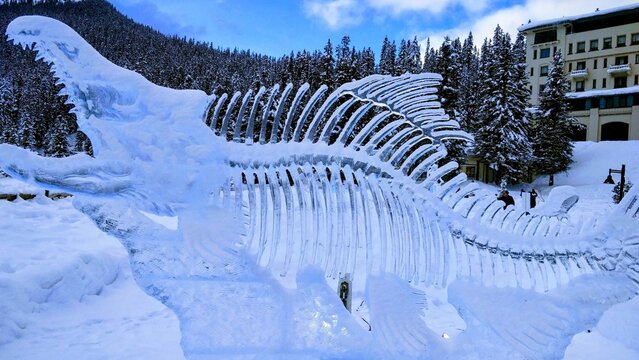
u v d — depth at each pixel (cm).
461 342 353
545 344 348
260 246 359
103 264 724
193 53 12006
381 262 363
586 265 392
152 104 370
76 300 624
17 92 6488
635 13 4684
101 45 9900
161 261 343
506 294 365
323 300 344
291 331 336
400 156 395
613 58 4809
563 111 3706
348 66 2805
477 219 398
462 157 2488
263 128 386
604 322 544
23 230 940
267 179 411
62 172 335
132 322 575
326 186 375
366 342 338
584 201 2492
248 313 337
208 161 366
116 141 359
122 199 353
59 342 505
